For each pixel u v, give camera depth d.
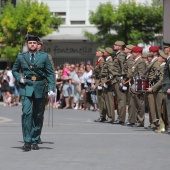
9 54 86.81
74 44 94.50
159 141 25.30
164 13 41.47
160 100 30.66
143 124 33.03
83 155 20.92
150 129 31.03
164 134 28.39
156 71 30.58
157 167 18.39
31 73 22.12
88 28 94.25
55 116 42.25
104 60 36.47
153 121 30.95
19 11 86.44
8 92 59.25
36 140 22.59
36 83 22.12
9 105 59.12
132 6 82.25
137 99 32.81
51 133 28.61
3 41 87.88
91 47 93.75
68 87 53.91
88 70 51.38
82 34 94.00
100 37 84.69
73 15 95.12
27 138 22.12
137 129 31.25
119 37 82.75
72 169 17.95
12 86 59.12
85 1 94.56
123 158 20.22
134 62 32.97
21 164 18.91
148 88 30.53
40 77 22.25
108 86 35.66
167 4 41.53
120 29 82.88
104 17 82.31
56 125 33.56
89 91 51.12
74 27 94.88
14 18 86.38
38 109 22.48
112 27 83.44
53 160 19.75
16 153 21.42
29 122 22.08
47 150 22.22
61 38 94.81
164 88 27.88
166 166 18.61
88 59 94.06
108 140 25.56
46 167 18.31
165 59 30.64
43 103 22.61
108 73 35.59
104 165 18.72
